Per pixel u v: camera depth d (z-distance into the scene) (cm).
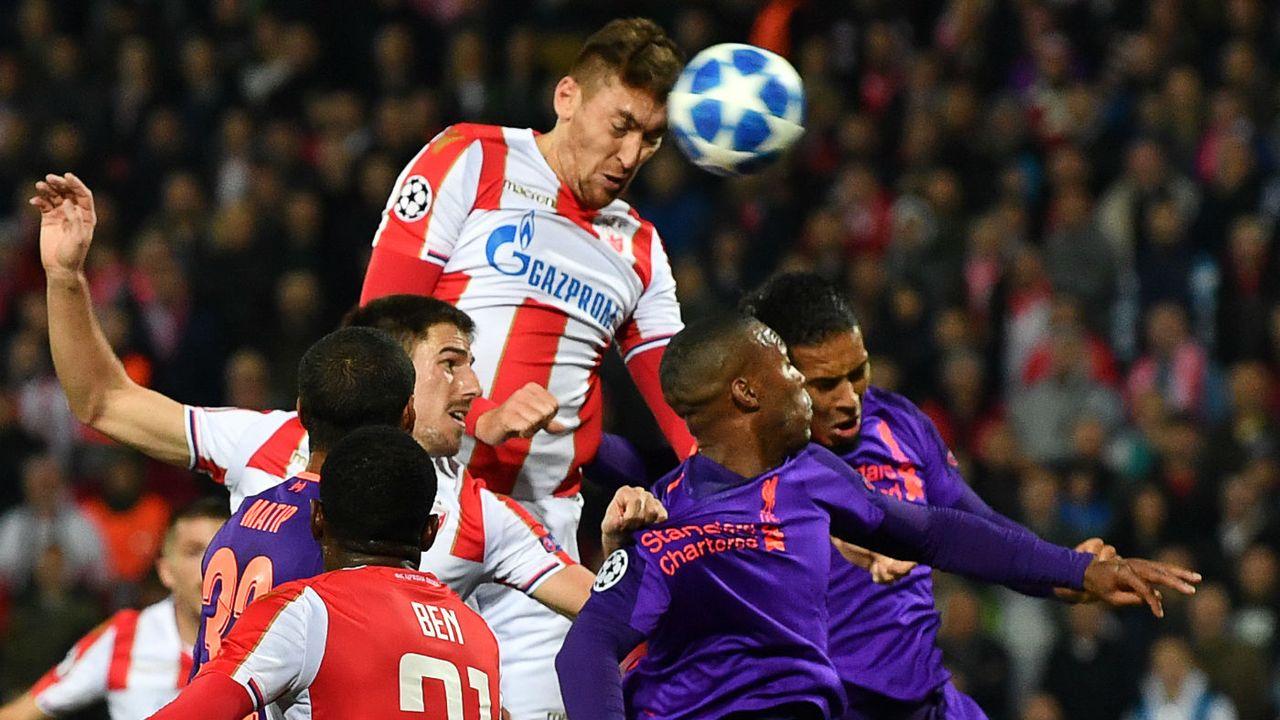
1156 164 5225
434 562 1786
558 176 1994
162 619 2648
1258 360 4966
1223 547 4372
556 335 2002
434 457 1784
